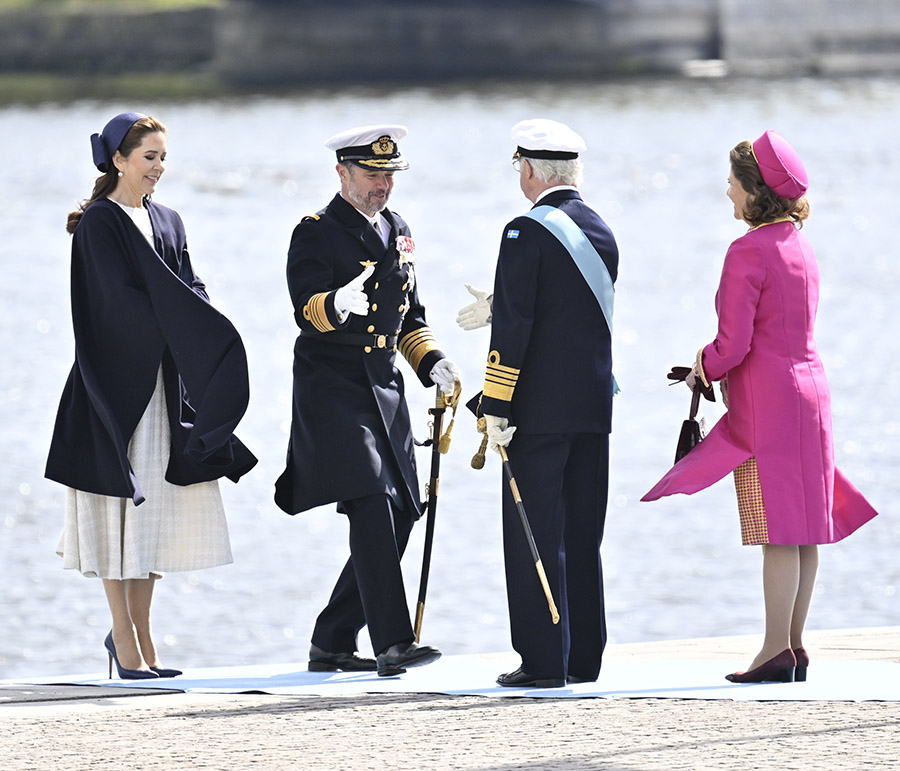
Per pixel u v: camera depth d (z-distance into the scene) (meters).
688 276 120.19
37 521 61.00
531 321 23.83
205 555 26.22
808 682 23.44
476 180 184.25
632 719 20.52
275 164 196.25
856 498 24.27
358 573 25.58
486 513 59.91
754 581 51.91
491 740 19.31
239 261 128.25
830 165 188.25
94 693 23.88
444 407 26.66
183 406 26.22
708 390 23.84
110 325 25.80
